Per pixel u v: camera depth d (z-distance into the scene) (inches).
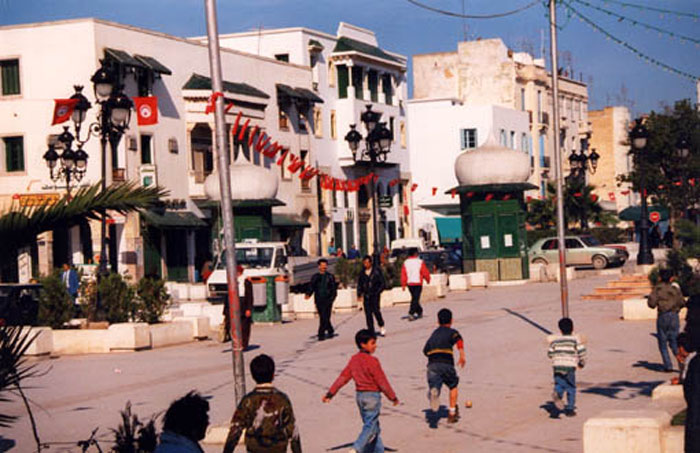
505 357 917.2
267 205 1926.7
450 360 615.2
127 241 2012.8
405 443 571.2
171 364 947.3
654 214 2468.0
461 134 3432.6
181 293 1818.4
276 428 401.1
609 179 4261.8
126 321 1143.6
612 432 481.7
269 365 408.5
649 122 2815.0
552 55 1027.3
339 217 2871.6
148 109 1389.0
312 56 2839.6
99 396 767.1
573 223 3174.2
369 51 3056.1
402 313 1440.7
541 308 1412.4
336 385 513.0
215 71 567.8
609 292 1518.2
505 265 1936.5
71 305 1117.7
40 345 1021.2
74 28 1990.7
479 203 1952.5
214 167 2316.7
